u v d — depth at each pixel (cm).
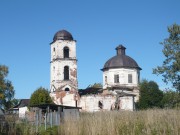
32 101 6688
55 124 3600
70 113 4009
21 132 2442
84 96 7025
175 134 2161
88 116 3036
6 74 7869
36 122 3250
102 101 7075
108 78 7600
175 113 2570
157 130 2275
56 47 7100
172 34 4625
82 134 2694
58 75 6988
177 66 4481
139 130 2425
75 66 7100
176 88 4562
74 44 7175
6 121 2397
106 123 2616
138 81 7650
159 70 4594
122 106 7144
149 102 7225
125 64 7531
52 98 6906
